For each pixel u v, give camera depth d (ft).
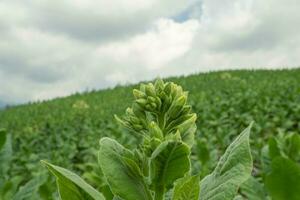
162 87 7.09
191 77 153.89
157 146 6.28
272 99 74.95
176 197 6.28
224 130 48.08
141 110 7.00
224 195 6.58
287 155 15.70
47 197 16.26
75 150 43.34
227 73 145.48
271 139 13.78
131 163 6.54
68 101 138.31
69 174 6.42
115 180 6.48
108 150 6.63
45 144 59.41
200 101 81.15
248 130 7.03
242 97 75.87
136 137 46.88
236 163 6.79
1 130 14.97
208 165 22.36
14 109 134.92
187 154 6.24
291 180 10.91
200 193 6.86
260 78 130.72
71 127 72.84
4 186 14.47
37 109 125.70
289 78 119.03
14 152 56.65
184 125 6.84
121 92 147.54
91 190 6.32
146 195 6.53
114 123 67.41
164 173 6.39
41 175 12.55
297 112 55.47
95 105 114.42
